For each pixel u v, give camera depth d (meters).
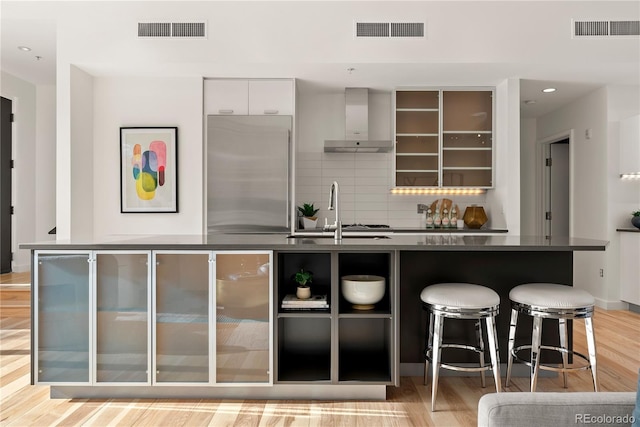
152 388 2.49
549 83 4.54
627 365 3.02
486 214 4.99
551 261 2.79
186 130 4.42
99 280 2.43
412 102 4.71
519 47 3.93
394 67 4.07
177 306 2.42
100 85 4.39
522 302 2.36
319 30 3.97
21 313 4.41
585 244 2.38
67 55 4.00
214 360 2.42
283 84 4.46
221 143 4.43
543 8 3.92
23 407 2.38
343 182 5.06
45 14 4.00
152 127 4.39
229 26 3.98
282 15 3.97
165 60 4.00
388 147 4.68
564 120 5.39
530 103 5.29
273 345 2.41
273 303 2.41
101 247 2.40
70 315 2.43
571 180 5.25
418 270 2.80
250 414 2.30
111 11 3.99
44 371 2.43
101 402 2.44
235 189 4.44
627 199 4.61
